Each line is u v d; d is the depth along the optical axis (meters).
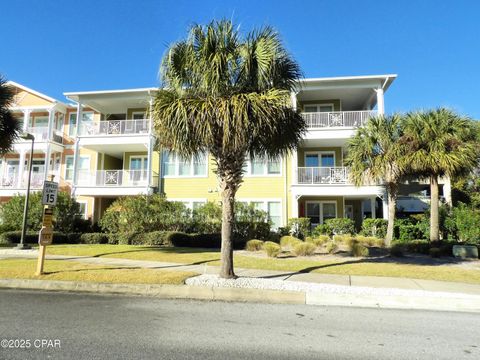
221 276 9.37
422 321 6.51
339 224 20.92
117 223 19.44
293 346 5.04
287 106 9.06
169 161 24.45
